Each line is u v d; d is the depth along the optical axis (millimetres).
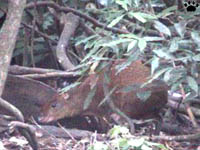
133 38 7156
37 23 12180
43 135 8734
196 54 7379
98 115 9320
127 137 6637
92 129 9805
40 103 9672
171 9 7586
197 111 10391
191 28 7887
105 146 6602
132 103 9008
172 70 7301
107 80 8336
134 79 8922
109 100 8844
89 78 9273
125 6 7246
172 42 7258
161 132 10125
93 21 10547
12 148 8289
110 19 7723
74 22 11328
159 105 9133
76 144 8445
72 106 9305
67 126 9805
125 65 7547
